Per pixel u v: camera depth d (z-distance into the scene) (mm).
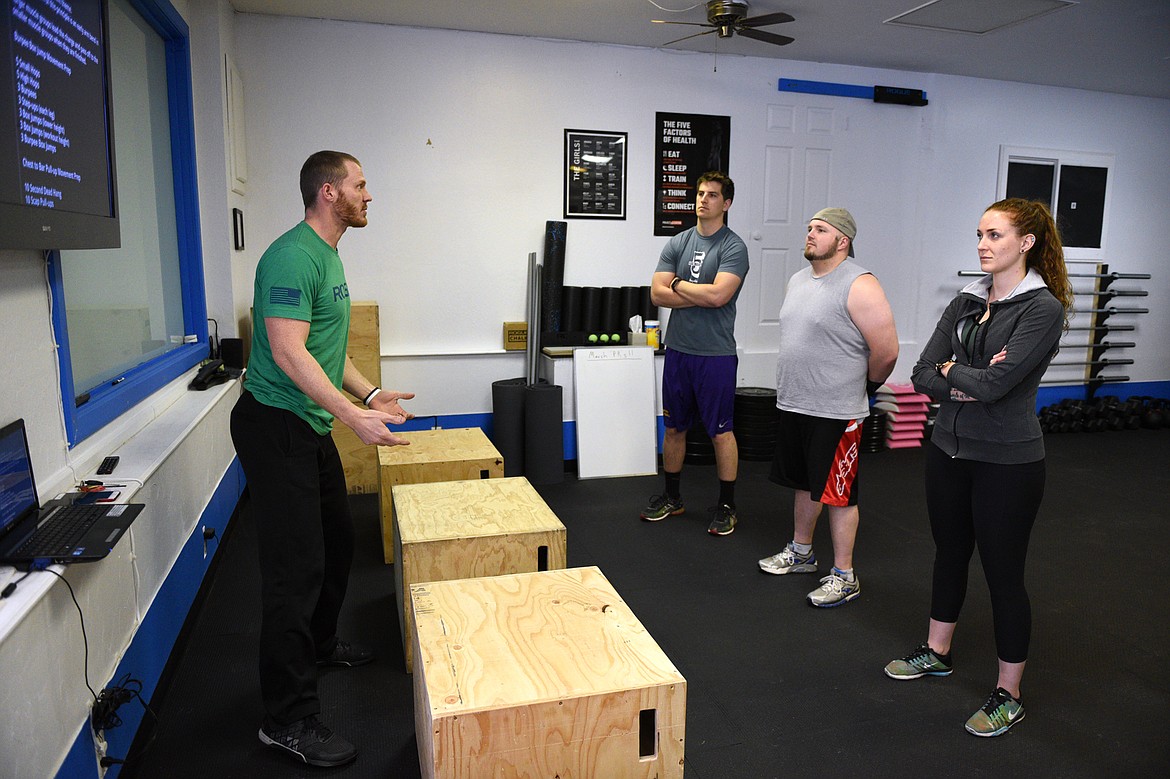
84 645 1643
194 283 3871
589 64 5078
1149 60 5492
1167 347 7152
